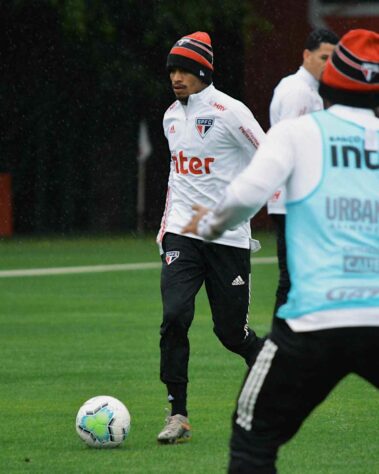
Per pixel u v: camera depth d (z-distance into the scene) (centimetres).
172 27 10556
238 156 2522
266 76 10725
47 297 5316
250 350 2586
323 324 1445
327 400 2853
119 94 10812
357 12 10394
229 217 1482
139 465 2178
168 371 2406
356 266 1466
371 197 1490
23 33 10494
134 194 10906
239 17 10556
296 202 1490
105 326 4325
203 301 5241
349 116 1530
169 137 2559
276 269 6694
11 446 2358
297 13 10581
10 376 3244
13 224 10600
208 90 2508
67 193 10750
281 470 2138
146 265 6981
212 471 2127
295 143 1500
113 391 3005
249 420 1489
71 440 2417
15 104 10588
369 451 2302
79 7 10100
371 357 1466
